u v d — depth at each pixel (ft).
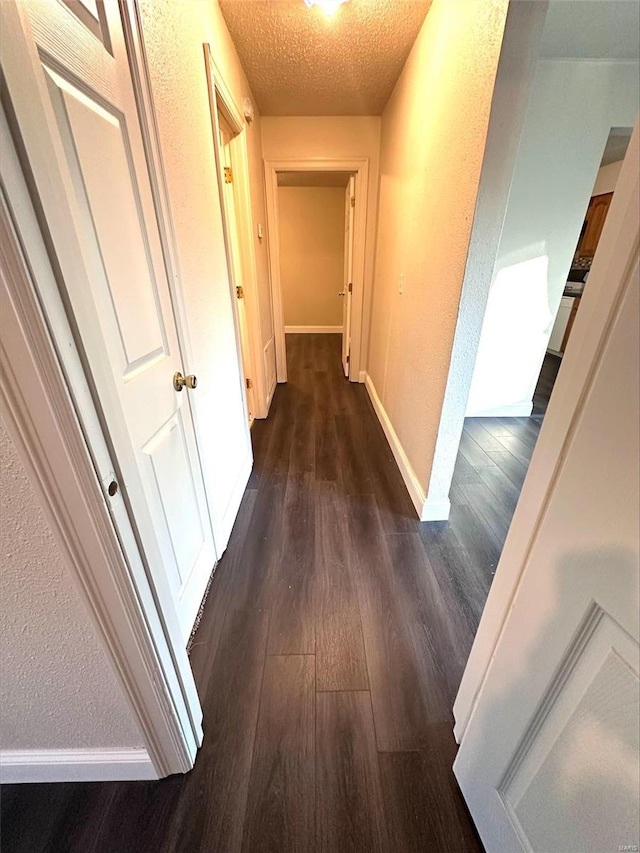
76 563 2.09
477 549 5.69
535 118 7.47
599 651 1.65
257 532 6.06
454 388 5.18
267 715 3.58
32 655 2.49
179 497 4.11
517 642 2.21
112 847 2.81
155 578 2.50
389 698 3.71
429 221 5.70
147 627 2.45
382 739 3.39
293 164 10.29
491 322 9.44
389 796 3.04
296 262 19.45
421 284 6.19
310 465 8.03
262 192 10.20
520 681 2.19
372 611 4.66
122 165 2.88
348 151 10.16
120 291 2.88
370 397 11.71
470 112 4.13
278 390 12.58
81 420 1.77
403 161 7.29
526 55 3.38
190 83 4.32
